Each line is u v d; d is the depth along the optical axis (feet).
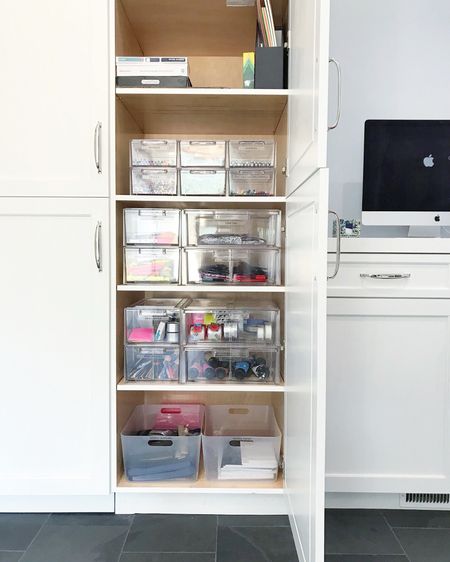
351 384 5.25
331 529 5.13
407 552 4.75
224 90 4.98
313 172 3.66
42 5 4.92
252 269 5.44
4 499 5.39
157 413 6.42
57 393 5.13
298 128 4.40
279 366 5.45
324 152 3.43
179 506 5.42
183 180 5.33
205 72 6.51
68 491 5.15
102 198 5.02
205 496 5.42
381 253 5.19
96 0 4.91
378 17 6.57
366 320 5.23
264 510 5.41
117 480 5.26
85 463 5.15
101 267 5.06
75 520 5.27
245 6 5.34
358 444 5.28
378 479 5.27
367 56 6.57
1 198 5.04
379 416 5.27
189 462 5.32
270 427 6.41
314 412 3.61
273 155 5.38
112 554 4.68
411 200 5.81
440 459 5.26
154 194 5.31
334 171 6.64
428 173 5.79
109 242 5.05
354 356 5.24
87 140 5.00
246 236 5.39
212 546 4.81
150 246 5.33
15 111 4.99
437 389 5.24
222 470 5.36
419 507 5.52
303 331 4.13
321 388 3.47
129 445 5.29
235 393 6.61
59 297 5.08
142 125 6.25
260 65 5.12
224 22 5.67
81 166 5.02
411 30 6.56
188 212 5.35
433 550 4.79
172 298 6.55
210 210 5.40
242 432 6.46
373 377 5.24
